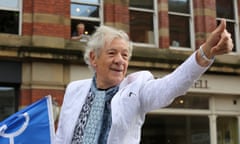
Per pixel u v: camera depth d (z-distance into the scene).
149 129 11.46
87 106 2.51
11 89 9.97
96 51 2.45
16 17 10.27
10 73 9.71
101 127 2.35
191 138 11.87
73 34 10.78
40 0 10.17
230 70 12.01
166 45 11.68
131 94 2.23
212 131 11.94
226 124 12.51
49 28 10.12
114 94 2.40
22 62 9.87
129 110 2.22
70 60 10.12
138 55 11.01
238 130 12.35
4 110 9.82
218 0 13.10
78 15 10.98
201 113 11.90
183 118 11.90
